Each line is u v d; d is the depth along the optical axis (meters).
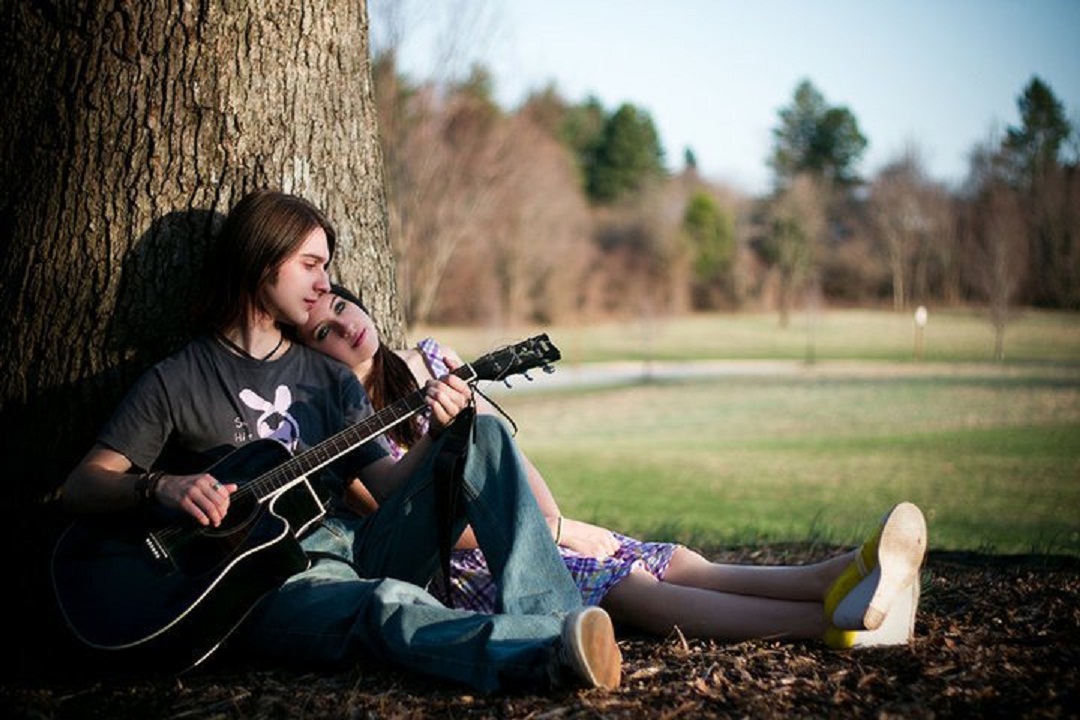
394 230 24.28
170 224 3.76
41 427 3.71
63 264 3.70
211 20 3.74
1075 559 4.82
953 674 3.00
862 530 7.86
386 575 3.35
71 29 3.66
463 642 2.94
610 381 36.53
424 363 4.10
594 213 69.81
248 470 3.31
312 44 4.01
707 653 3.22
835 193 76.94
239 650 3.24
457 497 3.23
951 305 68.44
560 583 3.17
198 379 3.38
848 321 63.38
